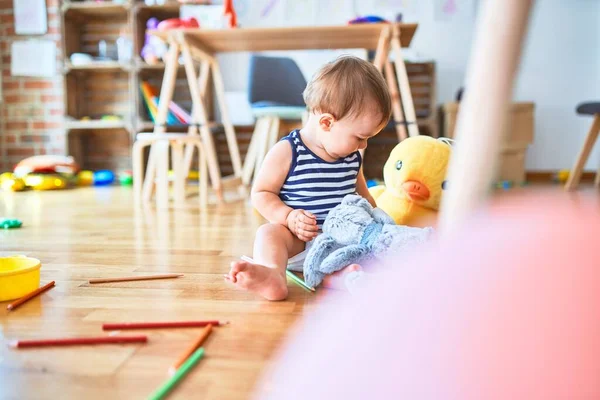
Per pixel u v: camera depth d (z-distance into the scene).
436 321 0.38
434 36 3.51
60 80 3.59
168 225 1.62
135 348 0.61
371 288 0.50
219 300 0.80
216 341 0.63
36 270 0.84
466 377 0.33
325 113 0.93
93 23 3.66
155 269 1.01
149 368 0.56
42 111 3.63
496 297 0.35
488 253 0.38
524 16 0.40
